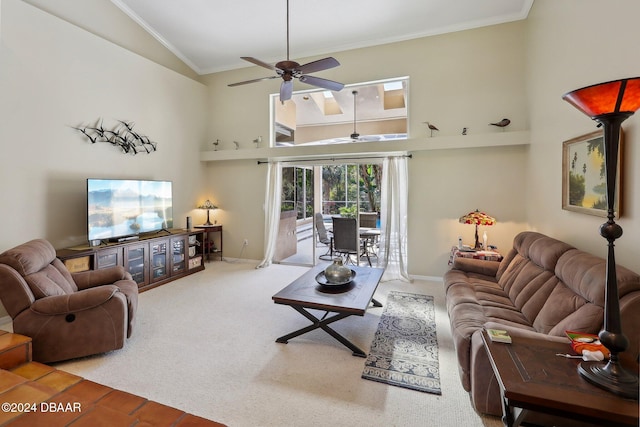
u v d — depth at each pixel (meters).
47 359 2.38
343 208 5.67
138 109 4.73
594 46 2.37
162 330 3.05
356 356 2.57
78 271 3.51
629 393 1.16
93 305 2.47
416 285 4.51
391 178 4.83
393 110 6.46
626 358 1.43
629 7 1.93
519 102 4.23
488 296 2.84
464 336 2.08
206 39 5.12
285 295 2.76
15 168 3.32
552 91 3.23
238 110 5.96
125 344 2.77
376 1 4.05
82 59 3.95
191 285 4.54
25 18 3.36
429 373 2.34
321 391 2.12
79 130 3.93
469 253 3.81
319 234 5.94
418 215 4.79
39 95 3.51
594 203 2.34
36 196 3.50
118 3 4.45
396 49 4.81
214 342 2.81
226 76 6.03
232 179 6.08
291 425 1.81
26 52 3.38
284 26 4.66
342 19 4.43
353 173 5.53
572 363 1.41
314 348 2.71
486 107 4.38
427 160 4.71
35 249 2.66
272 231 5.66
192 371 2.36
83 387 1.78
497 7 4.09
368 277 3.29
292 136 6.59
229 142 6.04
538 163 3.68
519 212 4.27
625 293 1.60
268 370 2.37
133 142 4.64
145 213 4.58
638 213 1.87
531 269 2.76
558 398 1.17
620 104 1.18
